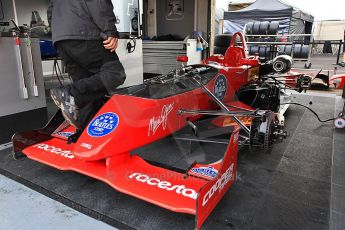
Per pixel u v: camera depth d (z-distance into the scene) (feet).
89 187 7.16
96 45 7.24
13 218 6.05
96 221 6.02
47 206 6.49
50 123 8.20
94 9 6.81
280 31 38.93
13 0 17.51
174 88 7.89
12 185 7.32
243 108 9.86
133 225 5.80
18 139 8.09
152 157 8.83
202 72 9.46
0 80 9.54
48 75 22.59
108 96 7.50
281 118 11.12
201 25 19.02
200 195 4.95
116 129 6.18
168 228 5.73
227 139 8.15
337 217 6.17
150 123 6.67
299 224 5.93
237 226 5.83
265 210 6.39
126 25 16.20
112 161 6.22
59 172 7.89
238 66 11.81
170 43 17.57
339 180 7.77
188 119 8.21
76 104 7.11
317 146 10.18
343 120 11.71
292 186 7.44
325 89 21.07
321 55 57.00
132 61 14.57
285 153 9.54
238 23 42.19
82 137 6.41
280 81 14.11
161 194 5.41
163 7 20.06
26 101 10.48
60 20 6.99
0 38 9.33
